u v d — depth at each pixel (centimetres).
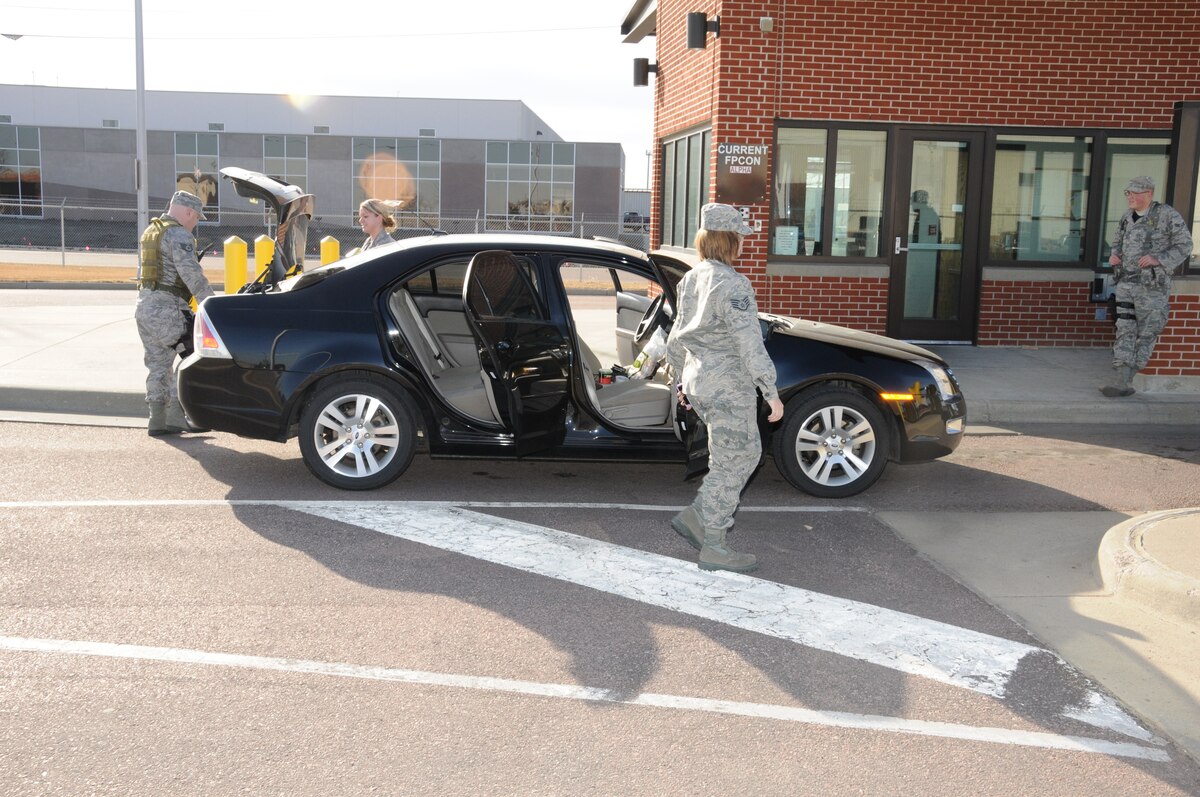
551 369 634
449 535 589
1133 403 959
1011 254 1288
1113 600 516
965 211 1268
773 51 1191
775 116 1208
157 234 795
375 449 677
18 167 5156
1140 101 1252
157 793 326
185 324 812
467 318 600
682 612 485
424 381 652
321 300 661
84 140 5172
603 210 5097
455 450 662
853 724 383
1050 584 537
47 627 446
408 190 5041
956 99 1232
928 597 514
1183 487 733
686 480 584
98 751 349
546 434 640
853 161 1245
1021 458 813
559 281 651
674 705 394
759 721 383
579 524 618
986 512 664
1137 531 579
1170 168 993
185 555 543
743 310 503
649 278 675
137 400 909
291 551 554
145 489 666
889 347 701
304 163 5041
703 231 526
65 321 1397
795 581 532
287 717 376
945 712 395
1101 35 1234
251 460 748
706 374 524
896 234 1257
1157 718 395
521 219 5025
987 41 1224
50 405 912
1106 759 364
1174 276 1002
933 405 678
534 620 470
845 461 682
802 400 674
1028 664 439
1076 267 1287
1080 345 1299
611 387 693
